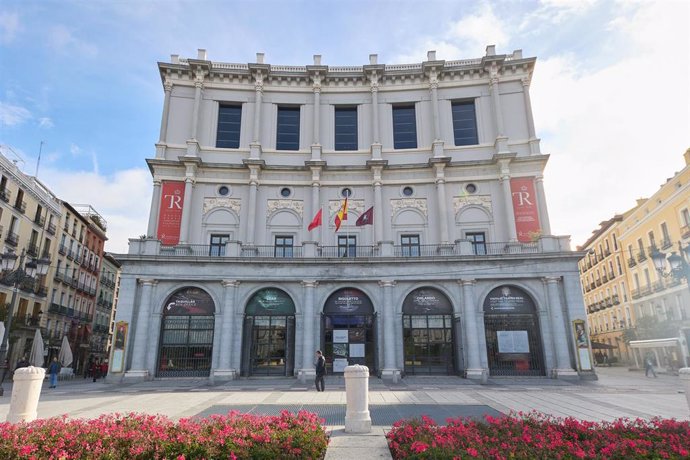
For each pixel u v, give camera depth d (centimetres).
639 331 4131
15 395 938
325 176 3119
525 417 908
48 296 4069
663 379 2673
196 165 3011
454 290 2528
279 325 2520
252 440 698
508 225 2917
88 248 5047
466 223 3003
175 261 2522
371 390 1909
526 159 3009
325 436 815
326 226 3030
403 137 3294
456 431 768
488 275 2512
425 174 3102
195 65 3222
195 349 2461
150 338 2434
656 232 4119
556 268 2505
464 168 3083
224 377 2314
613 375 3194
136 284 2502
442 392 1819
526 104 3203
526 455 633
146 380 2353
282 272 2534
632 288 4672
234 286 2500
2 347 1798
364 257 2528
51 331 4122
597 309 5647
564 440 726
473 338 2411
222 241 2972
